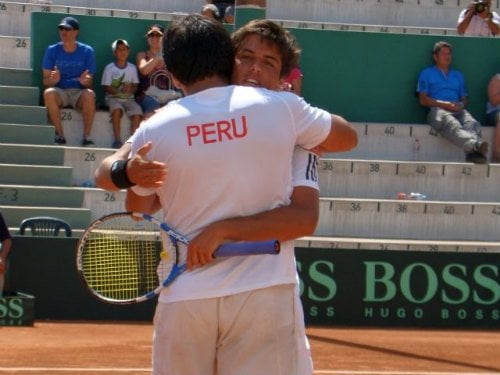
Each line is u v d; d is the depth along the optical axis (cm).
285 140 1089
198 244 1052
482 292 3544
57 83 4359
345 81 4766
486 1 4928
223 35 1131
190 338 1073
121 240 1191
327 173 4381
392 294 3500
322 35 4744
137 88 4453
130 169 1064
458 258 3541
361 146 4644
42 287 3372
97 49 4575
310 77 4747
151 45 4462
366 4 5419
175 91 4447
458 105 4597
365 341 3150
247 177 1073
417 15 5453
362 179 4403
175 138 1077
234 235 1060
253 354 1068
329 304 3466
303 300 3453
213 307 1062
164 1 5331
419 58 4781
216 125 1074
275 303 1072
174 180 1084
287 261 1096
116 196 4022
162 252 1095
